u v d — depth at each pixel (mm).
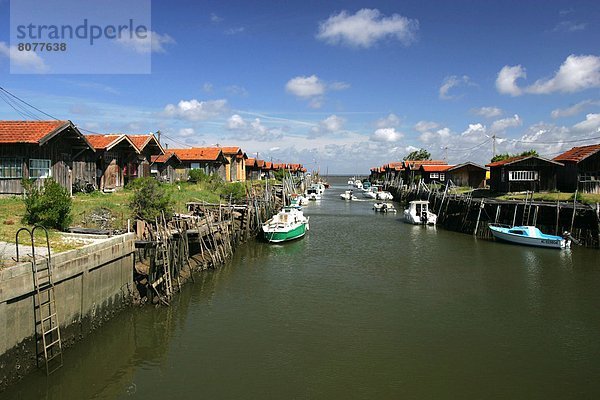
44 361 12328
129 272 17969
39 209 18312
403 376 13570
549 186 45438
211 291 21891
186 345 15578
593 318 18531
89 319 14852
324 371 13828
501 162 49906
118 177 34438
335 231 43250
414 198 68000
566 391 12805
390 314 18891
